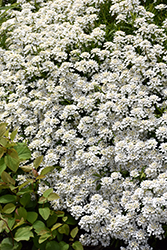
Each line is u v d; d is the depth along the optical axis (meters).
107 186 1.09
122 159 1.09
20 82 1.28
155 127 1.12
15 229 1.06
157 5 1.33
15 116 1.21
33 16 1.44
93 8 1.35
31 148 1.17
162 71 1.16
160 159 1.08
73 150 1.15
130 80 1.18
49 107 1.21
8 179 1.07
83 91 1.20
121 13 1.32
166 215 1.03
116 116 1.15
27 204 1.09
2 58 1.38
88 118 1.15
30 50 1.33
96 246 1.09
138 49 1.23
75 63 1.26
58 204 1.09
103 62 1.25
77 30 1.31
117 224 1.04
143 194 1.05
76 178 1.11
